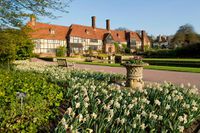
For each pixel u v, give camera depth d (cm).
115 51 7375
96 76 1235
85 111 526
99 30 7431
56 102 637
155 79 1479
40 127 495
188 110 611
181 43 7256
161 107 609
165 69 2202
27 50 1881
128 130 451
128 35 8119
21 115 512
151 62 3325
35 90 707
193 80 1423
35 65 2138
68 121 462
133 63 1089
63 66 1939
